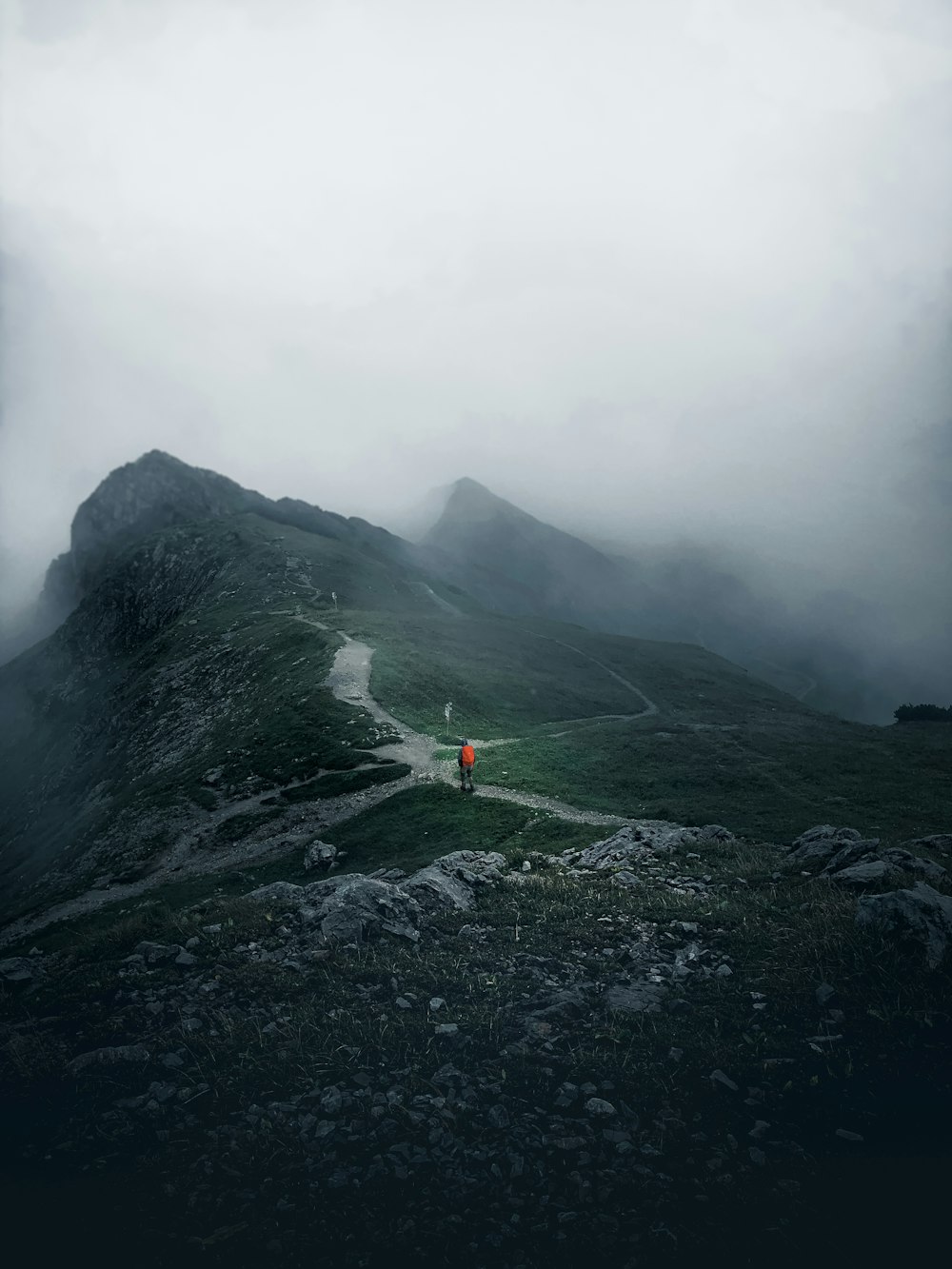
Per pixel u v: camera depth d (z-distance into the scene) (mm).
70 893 44719
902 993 9773
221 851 44812
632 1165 7414
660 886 16766
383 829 40250
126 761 85562
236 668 91812
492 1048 9375
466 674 82875
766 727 82250
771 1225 6660
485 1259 6516
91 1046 9961
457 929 13500
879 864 14977
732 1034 9461
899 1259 6266
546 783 45281
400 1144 7730
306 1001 10594
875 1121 7730
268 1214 7020
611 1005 10258
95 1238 6785
